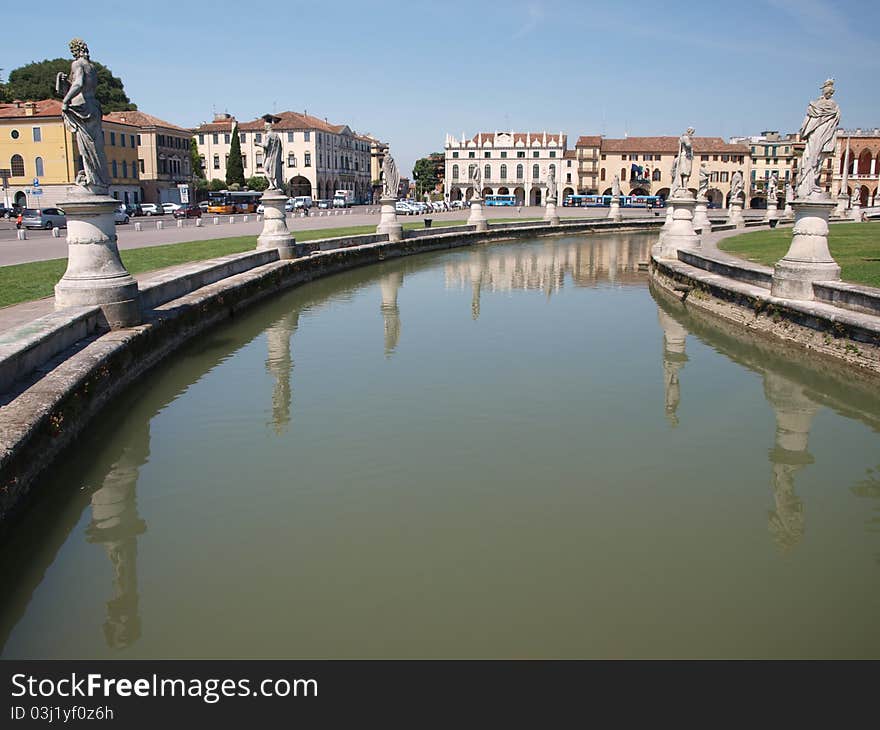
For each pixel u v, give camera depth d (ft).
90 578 23.40
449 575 23.21
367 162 481.05
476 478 30.63
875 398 43.62
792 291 56.75
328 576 23.15
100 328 43.34
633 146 426.51
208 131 382.01
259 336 58.75
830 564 24.12
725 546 25.26
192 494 29.04
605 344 57.16
